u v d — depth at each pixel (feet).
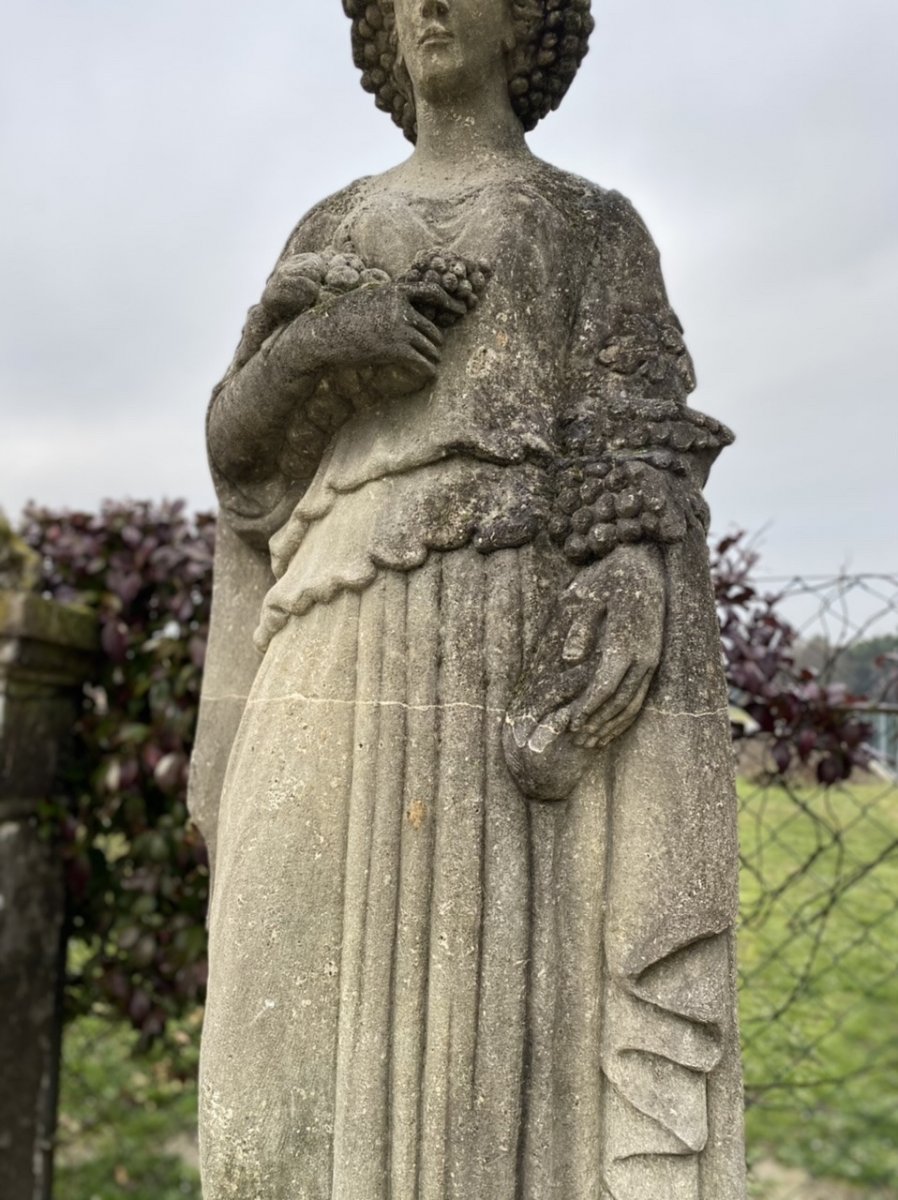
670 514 3.58
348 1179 3.49
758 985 10.05
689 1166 3.39
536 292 4.04
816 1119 11.05
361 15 4.79
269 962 3.68
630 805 3.52
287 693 3.87
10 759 8.52
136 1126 11.66
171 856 9.32
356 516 3.91
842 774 8.16
